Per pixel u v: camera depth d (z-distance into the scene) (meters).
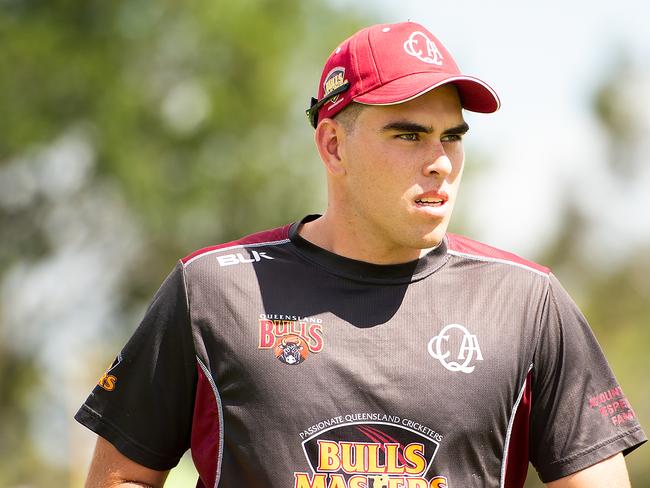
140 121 92.38
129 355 11.61
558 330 11.30
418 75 11.03
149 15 92.81
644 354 101.25
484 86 11.02
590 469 11.03
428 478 10.67
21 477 97.44
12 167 94.38
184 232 94.81
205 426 11.19
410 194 10.84
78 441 50.00
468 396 10.82
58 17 93.06
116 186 93.44
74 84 90.56
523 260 11.67
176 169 93.06
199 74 92.94
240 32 90.94
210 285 11.43
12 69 89.25
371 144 10.96
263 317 11.20
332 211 11.56
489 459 10.88
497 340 11.05
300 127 95.38
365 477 10.65
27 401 99.50
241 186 93.06
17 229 96.81
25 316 99.31
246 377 11.02
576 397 11.16
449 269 11.42
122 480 11.58
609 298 112.19
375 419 10.75
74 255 98.38
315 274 11.38
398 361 10.91
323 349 11.01
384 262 11.28
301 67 94.94
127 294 99.81
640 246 114.31
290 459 10.74
